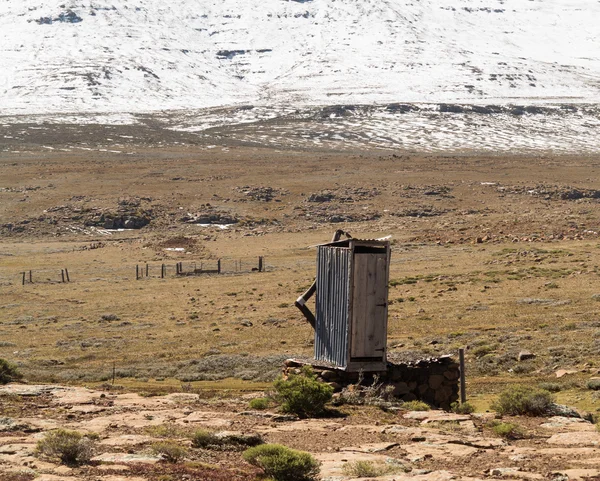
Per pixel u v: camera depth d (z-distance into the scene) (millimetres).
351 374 78562
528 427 65500
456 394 80438
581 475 46469
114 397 76438
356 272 78875
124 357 139125
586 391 94688
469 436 59531
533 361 116000
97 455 49031
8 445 50500
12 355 142750
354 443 56312
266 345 145250
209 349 143250
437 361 80688
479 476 47000
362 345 79062
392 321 163750
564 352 118875
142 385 107000
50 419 62406
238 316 181625
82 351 146750
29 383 93812
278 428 61281
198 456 50406
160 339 157750
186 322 178500
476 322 156875
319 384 68875
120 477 43531
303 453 46719
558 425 66375
